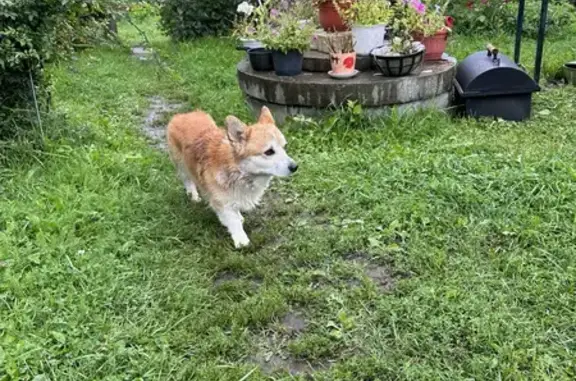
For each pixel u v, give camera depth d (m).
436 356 1.87
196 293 2.16
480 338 1.91
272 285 2.19
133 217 2.57
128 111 3.94
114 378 1.81
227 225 2.45
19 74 3.04
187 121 2.66
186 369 1.86
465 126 3.36
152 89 4.42
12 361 1.83
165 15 5.95
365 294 2.12
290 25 3.46
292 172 2.37
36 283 2.15
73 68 4.01
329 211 2.61
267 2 3.76
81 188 2.74
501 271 2.19
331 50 3.43
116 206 2.61
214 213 2.63
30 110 3.08
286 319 2.07
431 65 3.60
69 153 2.99
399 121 3.27
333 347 1.94
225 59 5.07
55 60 3.25
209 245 2.44
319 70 3.58
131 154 3.10
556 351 1.86
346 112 3.30
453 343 1.92
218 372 1.86
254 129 2.37
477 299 2.05
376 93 3.31
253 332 2.02
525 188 2.57
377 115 3.36
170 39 6.08
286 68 3.50
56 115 3.25
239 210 2.48
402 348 1.91
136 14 7.05
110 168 2.93
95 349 1.92
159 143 3.45
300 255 2.32
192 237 2.48
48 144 3.01
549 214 2.43
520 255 2.24
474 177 2.68
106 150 3.12
